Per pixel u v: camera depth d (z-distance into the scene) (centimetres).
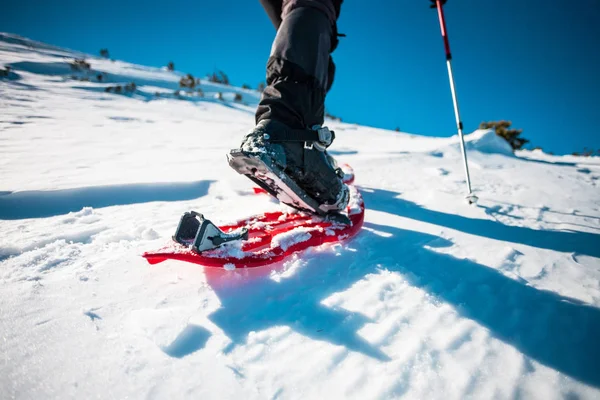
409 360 85
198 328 93
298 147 137
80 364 78
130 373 76
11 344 82
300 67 139
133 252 137
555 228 195
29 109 587
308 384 77
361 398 74
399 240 163
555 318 106
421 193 265
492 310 109
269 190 150
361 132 880
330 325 97
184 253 113
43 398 69
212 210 199
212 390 74
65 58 1432
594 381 82
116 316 96
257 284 116
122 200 212
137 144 408
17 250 134
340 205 162
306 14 146
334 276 124
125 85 1059
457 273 133
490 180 323
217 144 452
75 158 307
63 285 110
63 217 178
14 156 298
